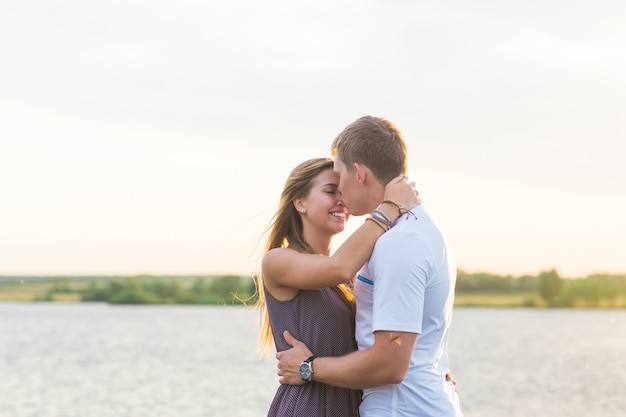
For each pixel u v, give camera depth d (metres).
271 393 18.91
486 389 20.77
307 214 3.76
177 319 60.69
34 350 31.67
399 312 3.17
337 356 3.58
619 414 16.59
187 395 18.58
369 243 3.33
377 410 3.33
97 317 64.75
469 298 77.69
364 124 3.45
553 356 30.34
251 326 50.16
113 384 20.66
